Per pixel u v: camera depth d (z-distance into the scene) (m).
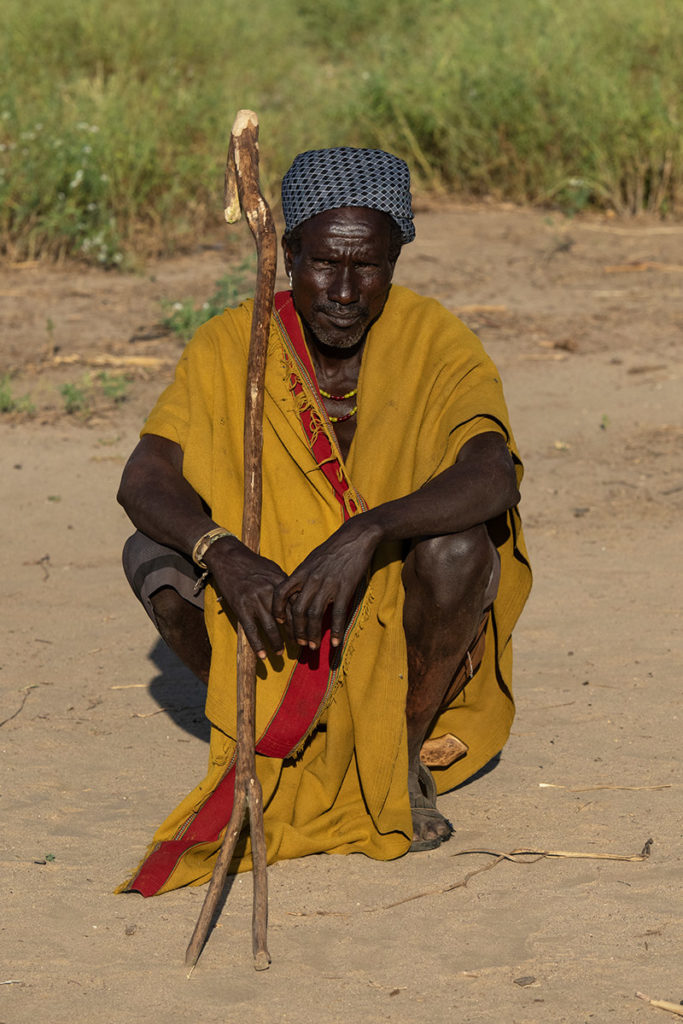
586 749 10.04
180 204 30.09
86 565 14.50
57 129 29.64
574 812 9.04
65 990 6.95
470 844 8.63
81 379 21.20
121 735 10.40
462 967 7.14
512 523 8.66
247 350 8.83
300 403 8.65
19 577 14.10
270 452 8.55
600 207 32.44
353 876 8.23
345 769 8.65
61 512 16.14
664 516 15.66
